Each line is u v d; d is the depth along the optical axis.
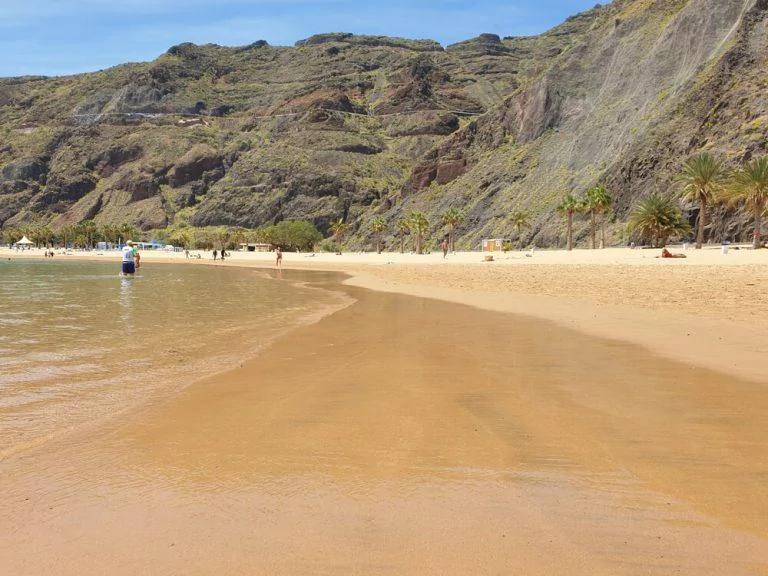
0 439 8.68
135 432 8.91
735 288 29.48
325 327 21.48
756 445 7.70
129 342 18.34
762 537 5.33
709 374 12.04
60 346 17.62
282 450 7.89
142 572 5.00
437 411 9.61
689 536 5.37
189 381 12.62
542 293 35.06
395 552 5.20
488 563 4.98
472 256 109.19
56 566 5.12
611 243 115.69
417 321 22.86
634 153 127.00
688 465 7.05
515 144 192.38
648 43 166.50
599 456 7.40
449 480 6.74
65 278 67.25
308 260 136.25
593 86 180.88
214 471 7.20
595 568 4.88
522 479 6.72
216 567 5.04
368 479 6.82
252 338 19.06
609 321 20.84
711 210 99.69
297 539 5.48
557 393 10.65
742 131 104.06
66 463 7.61
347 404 10.20
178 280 63.12
